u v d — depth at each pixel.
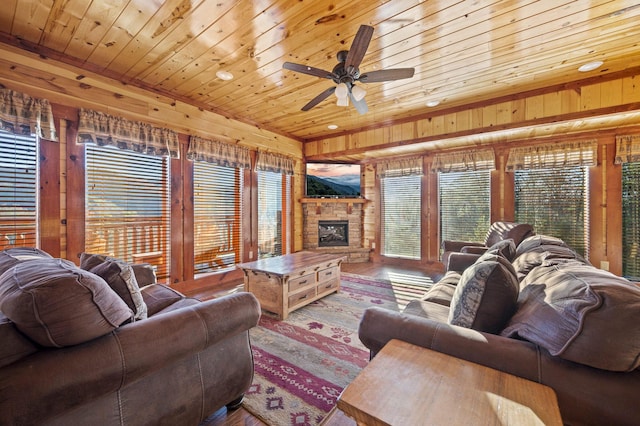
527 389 0.91
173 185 3.67
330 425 1.52
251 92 3.57
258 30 2.29
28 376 0.88
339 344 2.42
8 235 2.49
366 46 1.98
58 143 2.74
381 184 5.80
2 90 2.38
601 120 3.26
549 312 1.06
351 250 5.83
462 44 2.47
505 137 4.10
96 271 1.51
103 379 1.01
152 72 3.04
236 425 1.53
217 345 1.49
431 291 2.32
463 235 4.92
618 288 0.93
